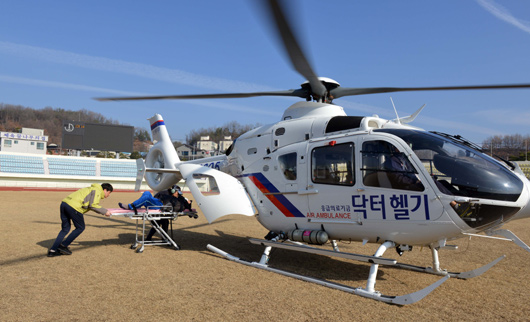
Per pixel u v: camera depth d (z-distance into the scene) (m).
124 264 5.83
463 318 3.92
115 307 3.97
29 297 4.20
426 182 4.59
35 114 158.50
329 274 5.67
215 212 6.54
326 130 5.91
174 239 8.38
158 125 10.23
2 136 51.91
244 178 6.95
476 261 6.85
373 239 5.11
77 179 30.55
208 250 7.17
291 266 6.14
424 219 4.59
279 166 6.20
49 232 8.46
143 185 32.94
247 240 8.59
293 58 4.34
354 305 4.21
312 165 5.70
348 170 5.24
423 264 6.57
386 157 4.91
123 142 38.19
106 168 35.44
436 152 4.75
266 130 6.81
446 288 5.04
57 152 74.75
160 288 4.67
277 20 3.36
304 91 6.73
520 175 4.88
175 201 7.46
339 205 5.32
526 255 7.46
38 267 5.50
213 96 6.38
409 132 5.10
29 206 14.18
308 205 5.71
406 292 4.84
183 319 3.69
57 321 3.55
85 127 36.66
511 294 4.85
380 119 5.73
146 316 3.74
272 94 6.57
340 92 6.60
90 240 7.80
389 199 4.82
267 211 6.40
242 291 4.63
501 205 4.43
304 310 4.01
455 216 4.43
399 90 6.05
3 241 7.31
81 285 4.70
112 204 16.91
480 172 4.56
